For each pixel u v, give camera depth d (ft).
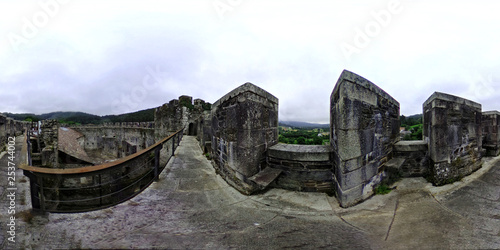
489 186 13.39
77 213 9.38
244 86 13.14
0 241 7.06
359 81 11.32
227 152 15.56
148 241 7.55
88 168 9.29
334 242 7.78
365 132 11.65
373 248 7.39
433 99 13.82
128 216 9.48
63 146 45.83
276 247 7.44
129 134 85.81
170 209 10.52
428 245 7.49
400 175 15.28
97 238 7.56
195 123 63.31
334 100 12.64
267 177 12.75
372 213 10.18
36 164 33.71
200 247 7.30
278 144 16.24
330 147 13.98
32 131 35.94
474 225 8.80
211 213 10.23
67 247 6.93
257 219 9.66
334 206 11.03
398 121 17.10
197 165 20.62
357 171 11.14
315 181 13.07
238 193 13.03
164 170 18.40
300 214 10.18
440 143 13.75
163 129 63.77
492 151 23.63
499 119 24.23
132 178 34.35
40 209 9.30
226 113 15.81
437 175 13.65
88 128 106.83
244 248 7.34
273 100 16.63
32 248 6.77
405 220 9.41
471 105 16.90
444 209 10.35
